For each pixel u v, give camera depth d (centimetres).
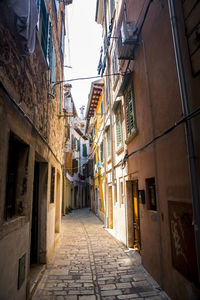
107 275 464
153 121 437
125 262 548
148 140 470
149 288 397
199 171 269
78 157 2736
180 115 321
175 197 337
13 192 332
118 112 822
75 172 2481
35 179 557
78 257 602
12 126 268
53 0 634
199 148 268
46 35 512
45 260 515
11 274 263
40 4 453
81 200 2855
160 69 395
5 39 246
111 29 897
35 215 543
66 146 1900
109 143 1083
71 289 400
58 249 691
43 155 500
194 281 279
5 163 245
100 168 1428
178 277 324
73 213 1967
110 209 1106
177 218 328
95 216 1684
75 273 480
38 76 438
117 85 808
